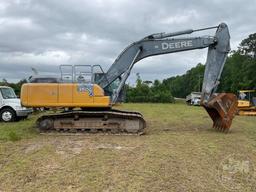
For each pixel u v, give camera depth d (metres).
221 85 84.50
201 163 8.43
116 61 14.95
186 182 6.89
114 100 14.66
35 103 13.37
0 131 14.10
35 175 7.32
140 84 71.50
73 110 13.96
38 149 10.12
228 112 14.45
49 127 13.55
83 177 7.16
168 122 19.47
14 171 7.64
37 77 13.79
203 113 28.20
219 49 15.12
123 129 13.40
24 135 13.05
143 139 12.21
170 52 15.14
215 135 13.52
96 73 14.52
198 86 100.69
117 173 7.45
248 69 71.75
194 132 14.52
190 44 15.14
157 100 70.06
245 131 15.23
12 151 9.84
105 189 6.44
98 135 13.12
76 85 13.41
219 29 15.12
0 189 6.46
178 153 9.57
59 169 7.79
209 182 6.92
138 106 44.47
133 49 15.08
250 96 29.62
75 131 13.52
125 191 6.33
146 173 7.46
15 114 18.11
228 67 84.69
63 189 6.43
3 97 18.25
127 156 9.12
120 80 14.86
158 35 15.16
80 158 8.86
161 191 6.34
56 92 13.39
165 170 7.72
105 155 9.23
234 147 10.67
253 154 9.62
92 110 13.98
